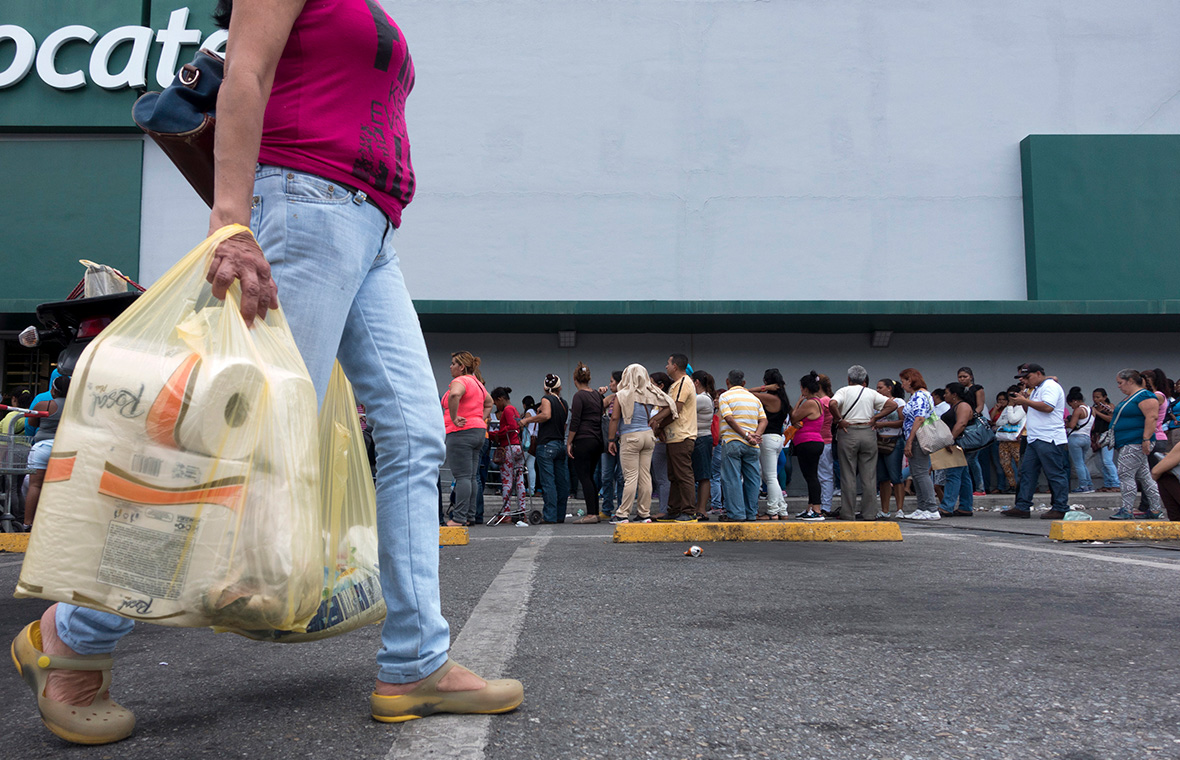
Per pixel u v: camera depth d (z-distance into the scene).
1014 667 2.17
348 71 1.74
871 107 14.64
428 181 14.34
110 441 1.38
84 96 14.02
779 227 14.44
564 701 1.84
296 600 1.42
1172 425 8.31
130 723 1.59
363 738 1.58
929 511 9.48
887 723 1.70
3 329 14.13
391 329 1.81
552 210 14.37
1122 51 14.72
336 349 1.69
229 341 1.45
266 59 1.57
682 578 3.91
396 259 1.91
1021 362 14.51
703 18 14.73
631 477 8.66
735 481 8.45
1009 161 14.57
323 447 1.88
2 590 3.85
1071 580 3.85
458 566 4.53
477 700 1.72
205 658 2.31
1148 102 14.62
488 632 2.61
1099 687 1.98
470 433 8.19
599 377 14.48
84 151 14.14
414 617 1.71
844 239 14.44
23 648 1.59
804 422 9.36
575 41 14.65
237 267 1.47
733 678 2.05
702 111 14.60
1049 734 1.63
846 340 14.58
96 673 1.58
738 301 13.24
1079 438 12.15
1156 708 1.81
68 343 5.12
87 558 1.36
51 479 1.38
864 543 5.84
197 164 1.78
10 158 14.09
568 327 14.14
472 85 14.53
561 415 9.66
